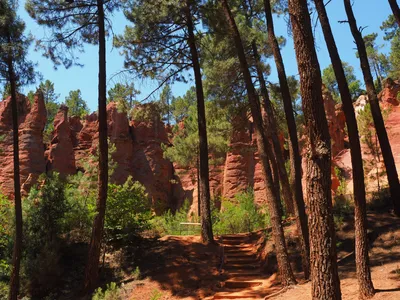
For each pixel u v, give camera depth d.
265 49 21.69
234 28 13.76
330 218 6.24
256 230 20.06
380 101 36.75
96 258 14.33
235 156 37.50
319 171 6.34
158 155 41.41
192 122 32.34
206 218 17.09
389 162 15.37
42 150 39.28
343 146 36.59
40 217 16.52
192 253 15.83
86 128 44.31
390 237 12.98
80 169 40.47
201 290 12.87
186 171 41.34
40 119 40.03
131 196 17.08
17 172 15.08
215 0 17.30
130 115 18.83
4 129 39.59
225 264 14.92
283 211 20.31
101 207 14.73
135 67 18.05
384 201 16.33
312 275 6.21
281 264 11.71
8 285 14.77
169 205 40.34
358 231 9.00
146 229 18.02
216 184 38.03
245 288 12.72
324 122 6.45
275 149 20.78
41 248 15.59
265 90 21.22
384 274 10.28
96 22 16.41
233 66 20.72
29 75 16.12
